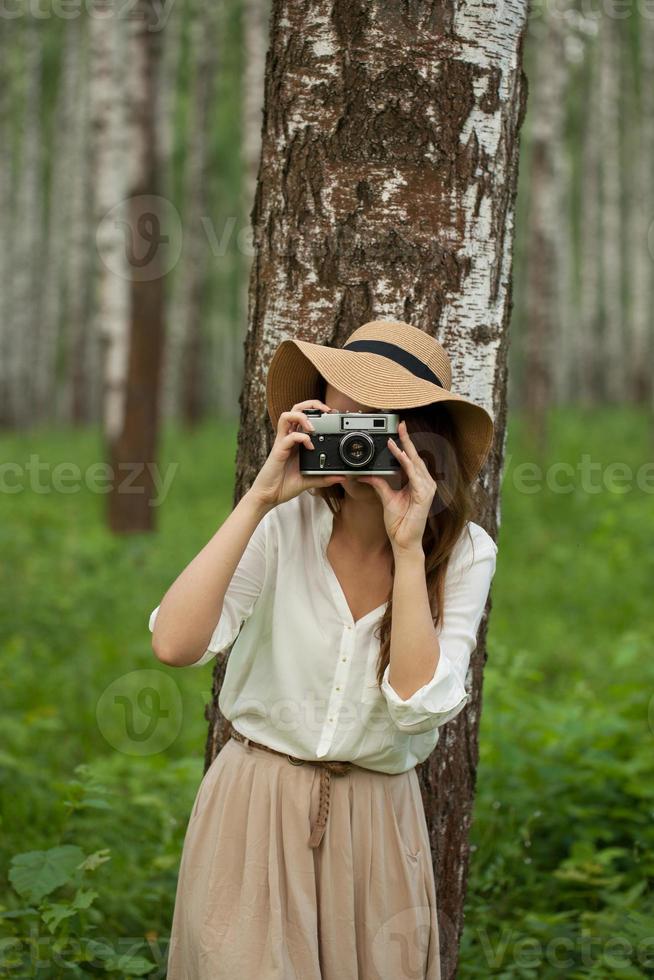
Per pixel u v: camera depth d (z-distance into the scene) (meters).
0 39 22.89
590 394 25.12
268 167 2.85
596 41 23.30
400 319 2.76
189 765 4.41
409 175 2.74
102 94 12.31
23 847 3.87
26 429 23.23
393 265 2.75
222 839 2.35
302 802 2.29
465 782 2.96
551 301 14.90
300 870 2.29
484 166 2.76
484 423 2.29
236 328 35.03
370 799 2.33
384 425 2.22
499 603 7.82
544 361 14.59
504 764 4.35
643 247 21.33
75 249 23.61
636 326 21.73
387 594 2.34
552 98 15.21
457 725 2.90
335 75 2.73
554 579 8.38
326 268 2.78
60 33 24.78
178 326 25.80
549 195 15.17
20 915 3.22
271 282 2.85
